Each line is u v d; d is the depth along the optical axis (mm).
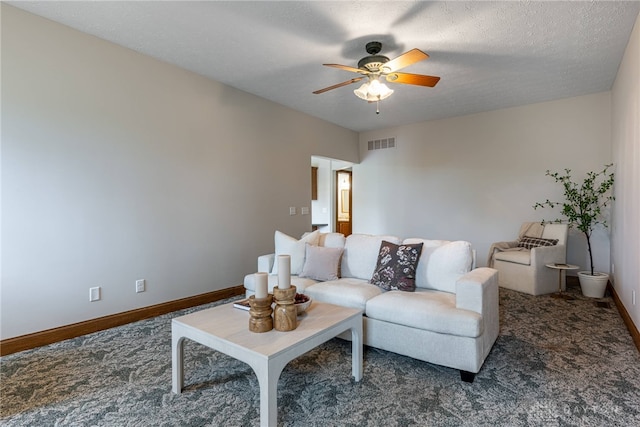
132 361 2312
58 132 2652
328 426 1615
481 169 5105
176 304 3426
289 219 4820
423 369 2178
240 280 4109
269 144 4504
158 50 3096
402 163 5887
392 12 2455
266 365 1498
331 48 3029
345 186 8133
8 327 2430
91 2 2367
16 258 2463
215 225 3836
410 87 4004
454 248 2621
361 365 2055
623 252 3162
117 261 3008
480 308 2086
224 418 1684
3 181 2406
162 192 3332
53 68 2621
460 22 2582
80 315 2779
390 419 1665
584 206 4090
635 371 2119
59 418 1688
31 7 2438
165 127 3352
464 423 1629
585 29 2676
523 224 4648
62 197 2678
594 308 3408
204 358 2355
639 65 2426
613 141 3939
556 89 4086
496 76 3662
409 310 2213
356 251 3105
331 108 4867
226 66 3436
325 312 2084
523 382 2000
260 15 2510
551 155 4551
